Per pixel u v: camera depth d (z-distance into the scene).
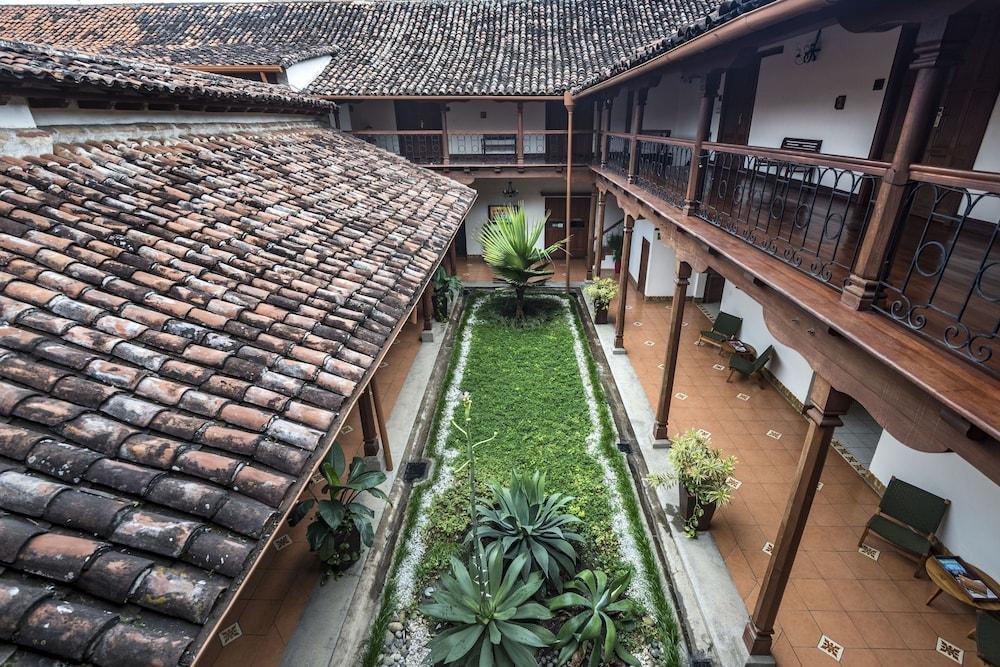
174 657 1.63
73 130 4.27
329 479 4.72
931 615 4.23
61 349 2.48
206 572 1.90
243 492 2.23
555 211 14.74
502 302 11.97
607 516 5.52
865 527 4.90
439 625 4.41
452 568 4.68
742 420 6.99
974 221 4.25
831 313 2.74
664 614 4.41
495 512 5.10
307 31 13.12
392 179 8.50
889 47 4.94
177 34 12.70
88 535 1.88
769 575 3.69
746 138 8.13
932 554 4.65
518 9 13.73
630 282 12.98
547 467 6.30
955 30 2.13
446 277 10.55
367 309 4.10
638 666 3.91
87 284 2.97
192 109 5.79
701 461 4.93
